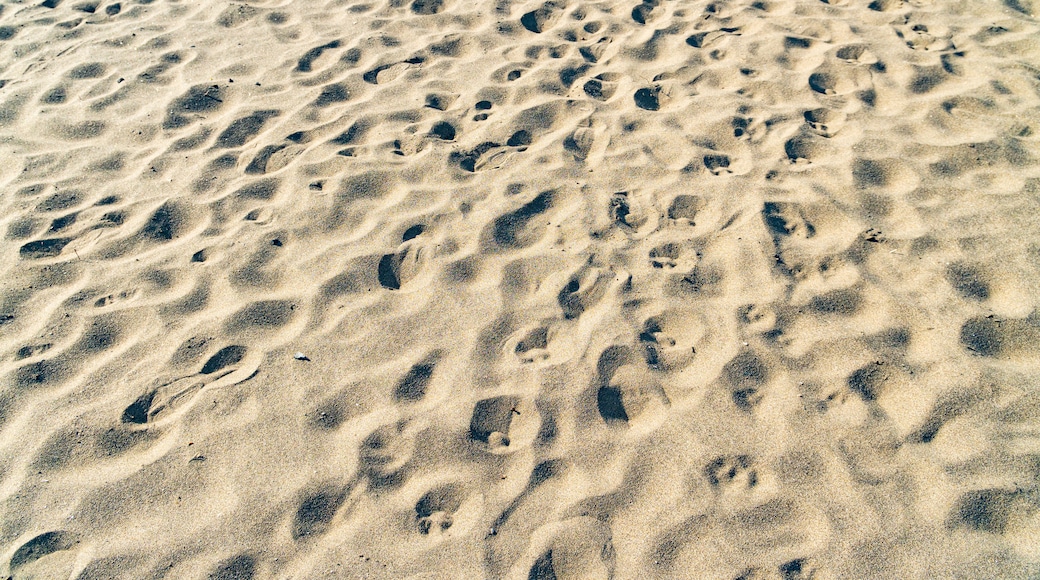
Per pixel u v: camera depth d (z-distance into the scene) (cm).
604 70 374
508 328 239
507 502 190
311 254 272
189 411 217
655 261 262
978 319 230
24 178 321
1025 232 259
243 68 392
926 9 407
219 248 278
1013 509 180
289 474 199
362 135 336
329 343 237
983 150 299
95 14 458
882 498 185
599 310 243
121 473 201
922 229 266
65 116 361
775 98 345
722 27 408
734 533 180
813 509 184
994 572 168
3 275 271
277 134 339
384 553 180
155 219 294
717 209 283
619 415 212
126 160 330
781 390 214
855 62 366
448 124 342
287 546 183
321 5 456
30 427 214
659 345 232
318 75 383
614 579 173
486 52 395
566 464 198
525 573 175
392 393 220
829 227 272
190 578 176
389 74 381
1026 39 369
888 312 236
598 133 329
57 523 190
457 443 205
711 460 197
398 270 266
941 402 206
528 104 349
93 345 240
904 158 300
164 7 461
